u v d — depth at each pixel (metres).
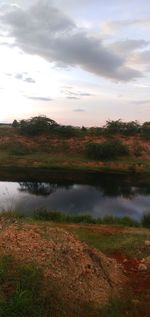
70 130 53.44
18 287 5.38
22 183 31.89
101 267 7.42
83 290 6.32
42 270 6.14
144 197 27.77
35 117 56.00
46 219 15.15
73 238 8.02
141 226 15.63
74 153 47.31
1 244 6.64
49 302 5.47
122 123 56.72
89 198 26.59
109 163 43.66
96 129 57.44
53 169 40.72
